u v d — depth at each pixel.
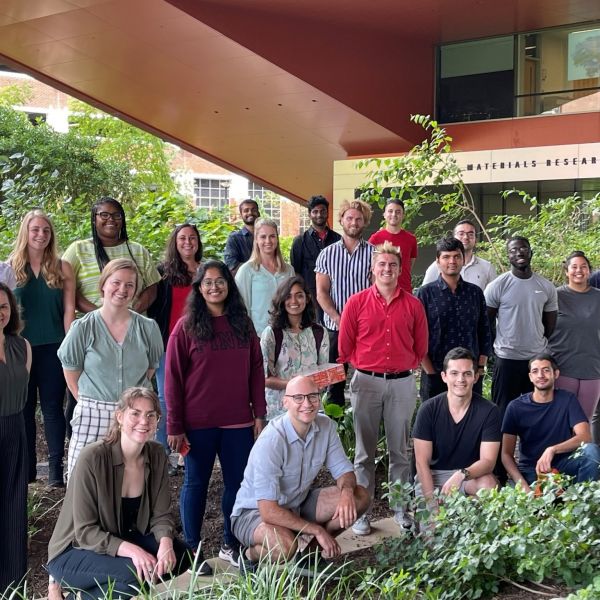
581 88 16.88
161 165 27.41
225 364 5.23
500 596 4.46
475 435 5.58
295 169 21.64
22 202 10.71
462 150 17.77
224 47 14.68
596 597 3.76
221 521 6.17
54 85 18.45
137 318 5.38
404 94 17.48
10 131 18.25
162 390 6.95
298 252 8.57
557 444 5.95
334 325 7.54
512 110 17.52
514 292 6.81
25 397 5.04
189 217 11.36
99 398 5.23
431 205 17.09
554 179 16.50
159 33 14.53
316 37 15.58
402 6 14.81
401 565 4.82
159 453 4.73
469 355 5.55
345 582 4.82
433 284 6.54
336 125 17.61
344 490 5.07
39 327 6.41
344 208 7.37
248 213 8.93
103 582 4.41
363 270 7.37
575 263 7.02
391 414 6.13
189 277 6.87
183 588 4.93
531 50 17.23
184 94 17.66
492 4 15.05
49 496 6.45
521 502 4.64
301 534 4.96
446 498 4.93
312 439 5.07
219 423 5.25
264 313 6.92
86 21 14.54
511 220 11.34
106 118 26.20
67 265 6.50
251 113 18.06
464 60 17.91
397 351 6.04
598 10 15.66
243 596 4.25
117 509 4.57
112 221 6.52
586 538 4.53
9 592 4.88
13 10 14.48
